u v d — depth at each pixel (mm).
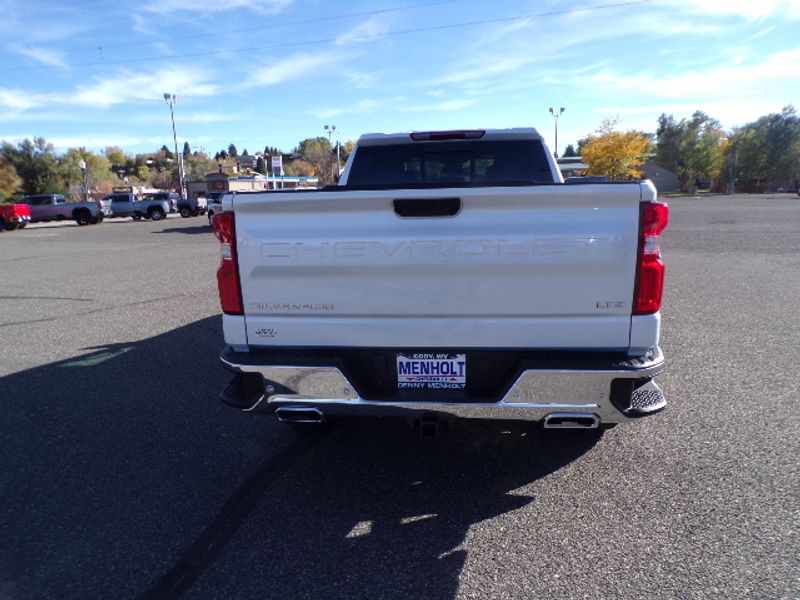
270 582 2361
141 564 2498
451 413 2684
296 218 2686
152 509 2938
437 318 2688
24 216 30250
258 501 3002
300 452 3568
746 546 2504
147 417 4129
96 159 87562
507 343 2656
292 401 2789
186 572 2436
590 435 3646
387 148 4496
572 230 2510
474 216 2574
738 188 88062
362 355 2803
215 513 2895
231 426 3961
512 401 2625
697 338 5758
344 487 3131
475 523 2754
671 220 23109
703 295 7992
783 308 7113
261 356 2803
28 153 64562
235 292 2812
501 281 2598
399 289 2672
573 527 2689
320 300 2742
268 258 2729
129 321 7141
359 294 2705
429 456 3471
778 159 83438
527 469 3262
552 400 2598
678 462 3264
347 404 2734
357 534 2689
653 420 3816
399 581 2350
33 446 3686
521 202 2527
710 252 12805
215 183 60250
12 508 2967
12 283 10672
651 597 2213
